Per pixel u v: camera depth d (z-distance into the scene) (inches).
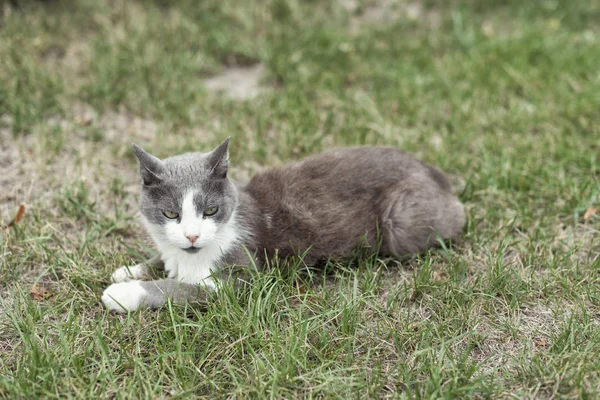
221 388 53.0
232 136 70.0
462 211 61.6
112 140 70.2
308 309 56.7
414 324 56.1
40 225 62.1
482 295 57.5
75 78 75.8
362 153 61.1
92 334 55.3
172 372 53.4
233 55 80.2
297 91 74.6
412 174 60.5
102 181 66.5
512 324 56.3
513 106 72.3
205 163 56.7
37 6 83.5
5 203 64.1
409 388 52.4
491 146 68.9
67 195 63.2
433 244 60.9
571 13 86.7
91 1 85.0
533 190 65.0
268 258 58.6
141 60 76.5
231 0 87.7
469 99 73.5
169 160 57.3
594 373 53.2
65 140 69.1
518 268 59.6
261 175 60.7
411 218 59.7
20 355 54.7
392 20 87.2
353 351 55.0
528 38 80.0
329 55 78.9
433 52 81.0
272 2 86.9
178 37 80.6
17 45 77.2
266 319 56.2
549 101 73.3
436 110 73.2
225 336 54.9
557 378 53.0
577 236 62.1
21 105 70.6
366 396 52.9
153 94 73.9
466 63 77.2
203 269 57.3
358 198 59.5
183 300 56.8
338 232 59.0
